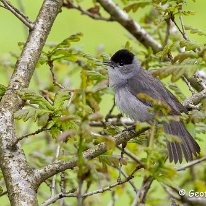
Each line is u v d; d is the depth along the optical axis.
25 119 8.34
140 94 7.88
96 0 15.05
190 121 9.73
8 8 10.57
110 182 12.16
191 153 10.39
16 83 9.70
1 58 14.86
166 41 12.05
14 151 8.63
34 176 8.45
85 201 12.39
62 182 9.32
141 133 9.73
